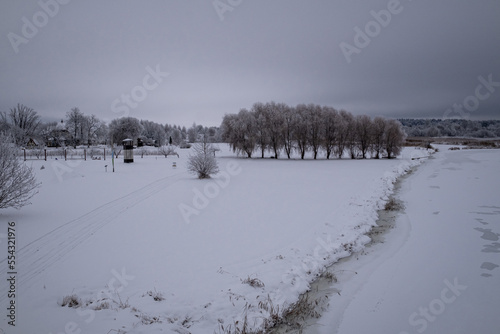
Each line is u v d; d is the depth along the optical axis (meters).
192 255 10.82
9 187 13.15
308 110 60.12
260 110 61.41
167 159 50.59
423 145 85.69
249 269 9.93
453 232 15.08
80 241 11.49
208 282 8.94
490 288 9.69
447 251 12.71
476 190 25.19
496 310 8.49
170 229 13.52
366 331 7.62
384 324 7.90
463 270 10.97
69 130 86.94
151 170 33.78
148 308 7.39
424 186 27.80
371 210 18.38
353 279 10.35
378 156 60.62
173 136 134.38
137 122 90.50
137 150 68.12
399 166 42.03
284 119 58.91
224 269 9.81
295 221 15.25
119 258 10.24
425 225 16.23
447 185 27.92
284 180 28.64
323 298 9.12
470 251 12.68
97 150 59.94
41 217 14.14
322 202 19.41
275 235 13.18
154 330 6.42
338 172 35.66
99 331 6.17
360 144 61.31
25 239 11.32
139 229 13.34
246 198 20.22
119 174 30.00
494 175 33.12
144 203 17.92
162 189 22.31
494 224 16.20
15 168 13.57
